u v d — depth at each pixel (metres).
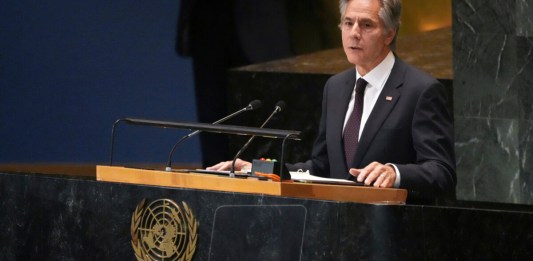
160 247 10.48
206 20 23.23
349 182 11.32
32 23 22.44
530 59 24.08
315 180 11.11
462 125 24.31
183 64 23.19
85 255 11.27
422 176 12.33
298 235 9.53
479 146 24.34
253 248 9.80
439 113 13.37
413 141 13.30
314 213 9.48
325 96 14.55
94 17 22.70
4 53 22.34
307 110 24.09
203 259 10.18
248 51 23.48
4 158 22.34
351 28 13.59
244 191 10.20
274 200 9.70
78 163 22.67
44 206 11.79
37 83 22.50
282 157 10.53
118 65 22.84
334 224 9.39
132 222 10.73
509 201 24.19
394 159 13.41
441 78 24.19
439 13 23.42
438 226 9.52
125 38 22.84
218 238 10.06
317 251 9.44
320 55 23.50
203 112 23.34
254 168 11.04
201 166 23.11
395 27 13.63
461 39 24.06
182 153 23.03
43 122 22.52
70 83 22.64
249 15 23.39
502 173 24.30
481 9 24.12
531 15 24.05
